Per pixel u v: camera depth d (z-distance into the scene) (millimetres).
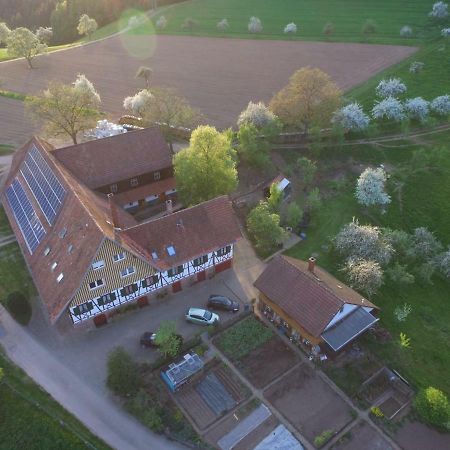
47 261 42969
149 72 89562
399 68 92625
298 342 42188
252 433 35656
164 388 38219
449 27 107625
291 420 36594
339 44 109125
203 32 124938
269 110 71250
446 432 36344
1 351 40656
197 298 46375
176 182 55031
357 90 86062
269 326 43969
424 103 75688
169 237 43781
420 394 37219
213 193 52469
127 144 55656
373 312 44281
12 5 159500
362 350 41688
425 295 49219
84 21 123875
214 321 43125
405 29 107625
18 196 52219
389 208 60438
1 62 108250
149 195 57281
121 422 35938
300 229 55625
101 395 37719
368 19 120438
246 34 120500
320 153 70125
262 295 43594
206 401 37594
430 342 43844
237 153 66688
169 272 44219
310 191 63000
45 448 34344
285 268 42688
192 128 76750
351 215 58938
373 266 46562
